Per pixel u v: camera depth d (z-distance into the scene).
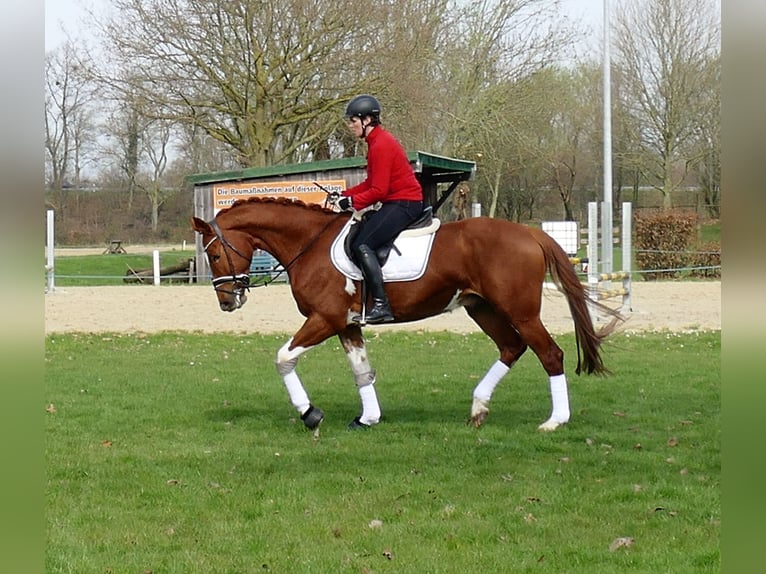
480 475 6.93
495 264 8.16
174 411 9.54
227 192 26.80
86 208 51.81
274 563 5.22
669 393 10.20
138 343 15.02
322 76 27.84
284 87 28.00
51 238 24.06
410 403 9.89
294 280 8.56
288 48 27.27
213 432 8.57
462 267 8.25
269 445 8.03
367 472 7.05
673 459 7.26
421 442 8.02
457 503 6.24
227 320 18.12
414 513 6.05
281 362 8.48
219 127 29.53
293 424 8.88
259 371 12.12
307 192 26.20
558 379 8.41
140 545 5.55
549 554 5.29
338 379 11.40
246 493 6.55
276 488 6.65
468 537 5.58
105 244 50.88
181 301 21.55
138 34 26.78
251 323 17.64
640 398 9.91
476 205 23.30
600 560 5.18
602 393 10.20
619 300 20.42
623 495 6.34
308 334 8.45
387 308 8.28
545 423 8.48
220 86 27.58
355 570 5.11
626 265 18.28
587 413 9.17
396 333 15.88
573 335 15.15
